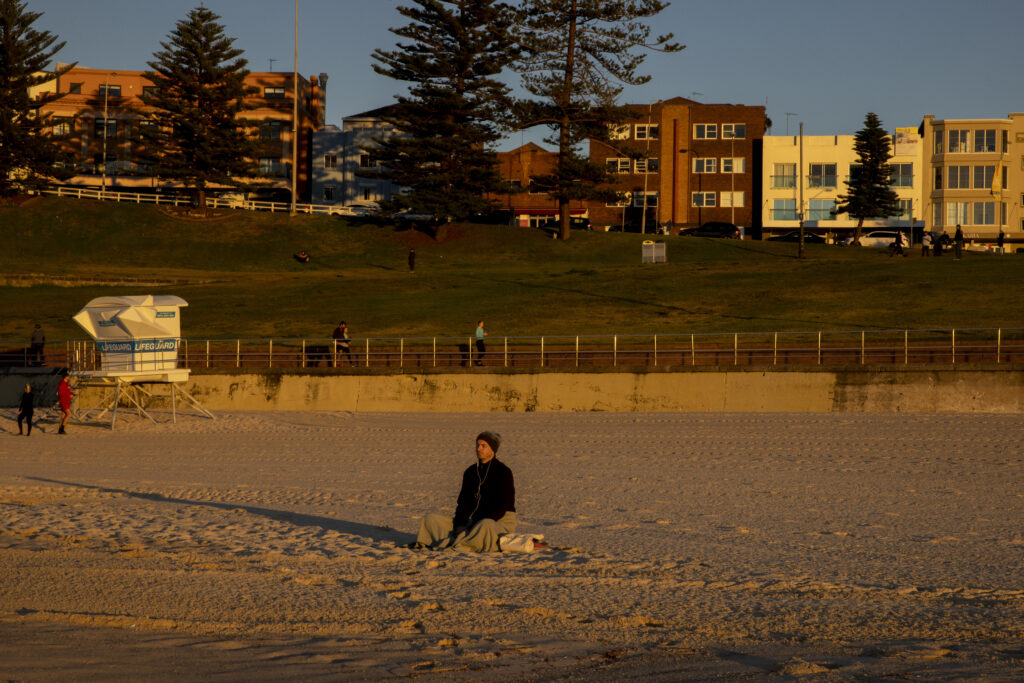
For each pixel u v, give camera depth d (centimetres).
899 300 3928
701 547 1116
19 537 1149
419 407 3209
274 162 9462
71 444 2461
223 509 1420
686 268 5253
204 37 7744
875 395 2862
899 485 1630
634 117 6650
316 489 1662
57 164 8269
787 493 1559
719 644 698
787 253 6128
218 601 834
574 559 1022
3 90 7444
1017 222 8425
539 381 3114
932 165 8575
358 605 820
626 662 644
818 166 8775
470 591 873
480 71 6912
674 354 3275
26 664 629
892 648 685
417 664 634
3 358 3784
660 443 2234
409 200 6794
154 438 2556
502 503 1079
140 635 722
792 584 913
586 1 6372
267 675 603
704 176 9062
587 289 4716
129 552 1048
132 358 2828
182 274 5959
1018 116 8438
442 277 5403
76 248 6769
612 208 9081
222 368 3359
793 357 3120
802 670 616
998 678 598
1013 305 3647
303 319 4338
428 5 6756
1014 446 2075
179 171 7525
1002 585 922
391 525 1289
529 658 654
